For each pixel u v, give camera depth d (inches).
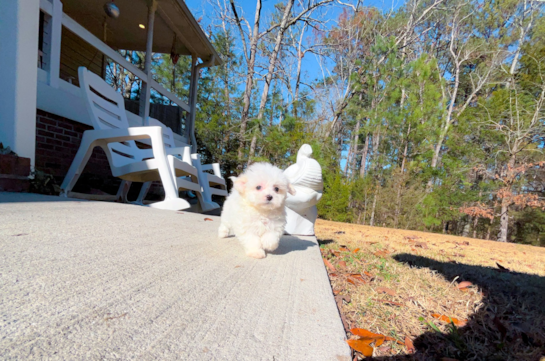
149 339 32.9
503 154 557.0
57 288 41.8
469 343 53.8
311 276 66.6
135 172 153.6
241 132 459.2
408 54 765.3
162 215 125.1
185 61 557.6
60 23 173.2
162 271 56.0
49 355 27.4
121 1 287.6
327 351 36.5
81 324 33.6
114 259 58.1
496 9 713.6
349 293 72.8
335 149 502.9
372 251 131.6
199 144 459.2
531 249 217.2
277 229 83.0
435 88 446.9
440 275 97.4
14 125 129.3
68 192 147.1
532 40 622.8
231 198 94.5
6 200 103.9
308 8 587.5
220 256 74.7
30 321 32.5
